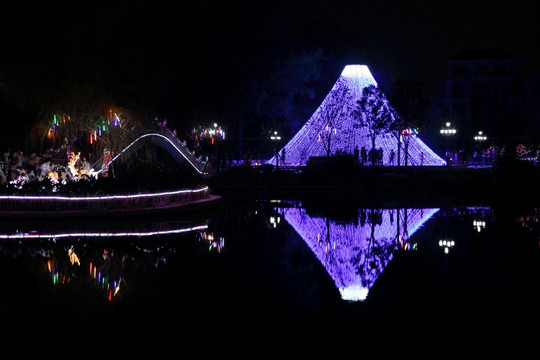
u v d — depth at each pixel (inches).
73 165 992.9
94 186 840.3
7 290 387.2
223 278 424.8
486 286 402.9
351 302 360.8
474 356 267.7
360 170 1717.5
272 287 399.2
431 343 284.8
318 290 390.9
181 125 2242.9
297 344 284.2
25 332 301.1
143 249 549.6
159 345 282.0
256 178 1581.0
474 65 3356.3
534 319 322.7
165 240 607.5
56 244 577.6
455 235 636.7
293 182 1574.8
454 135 2677.2
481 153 2480.3
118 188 852.6
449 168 1878.7
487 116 3321.9
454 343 284.7
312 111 3093.0
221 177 1608.0
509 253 525.3
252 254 525.7
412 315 332.2
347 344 284.0
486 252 531.2
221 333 299.7
